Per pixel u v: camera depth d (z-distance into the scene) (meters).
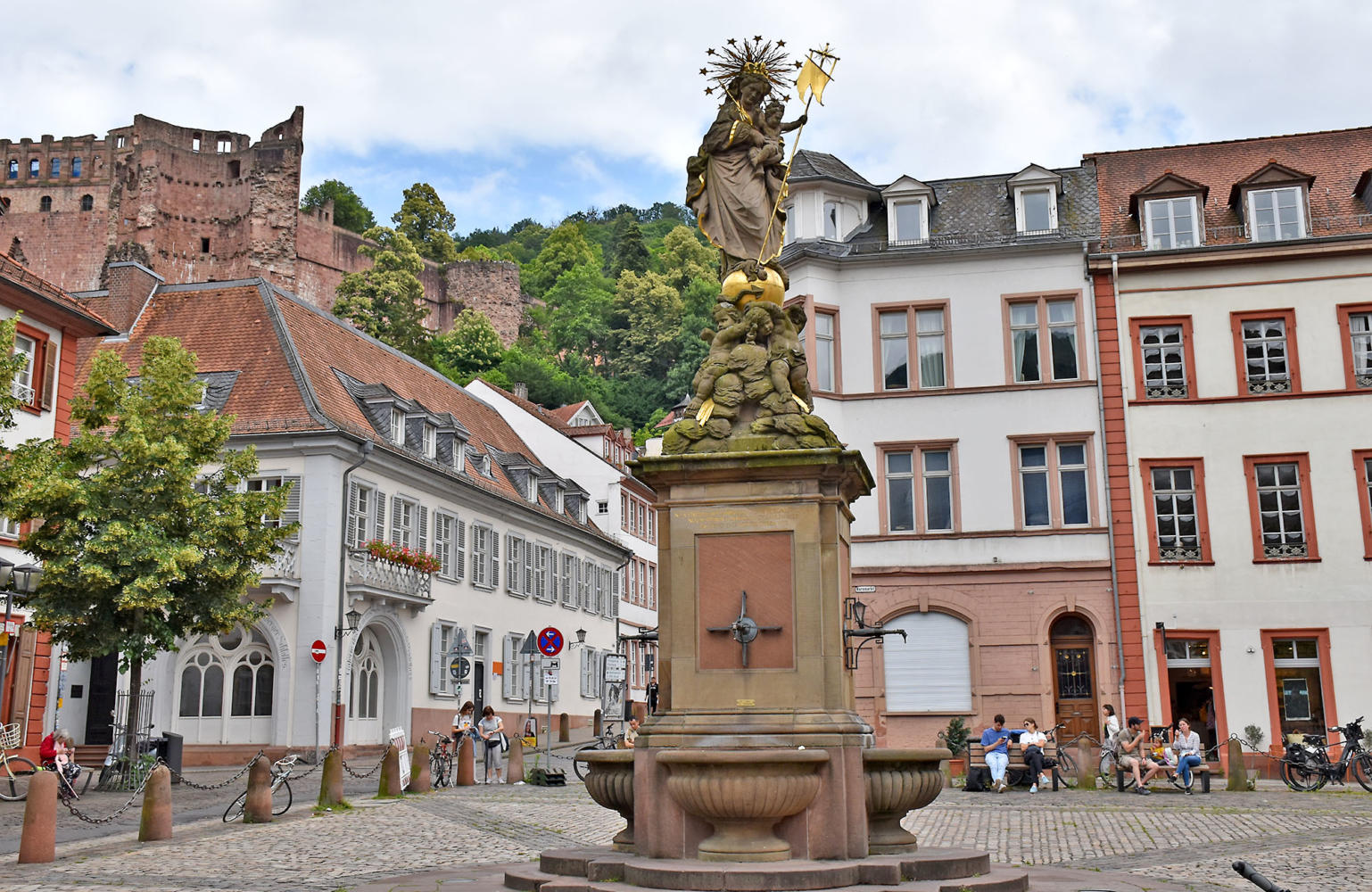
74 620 22.20
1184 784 22.17
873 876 8.73
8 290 27.33
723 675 9.61
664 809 9.30
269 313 37.22
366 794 22.38
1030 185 31.70
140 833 15.10
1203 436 29.61
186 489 22.77
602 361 114.81
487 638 41.47
